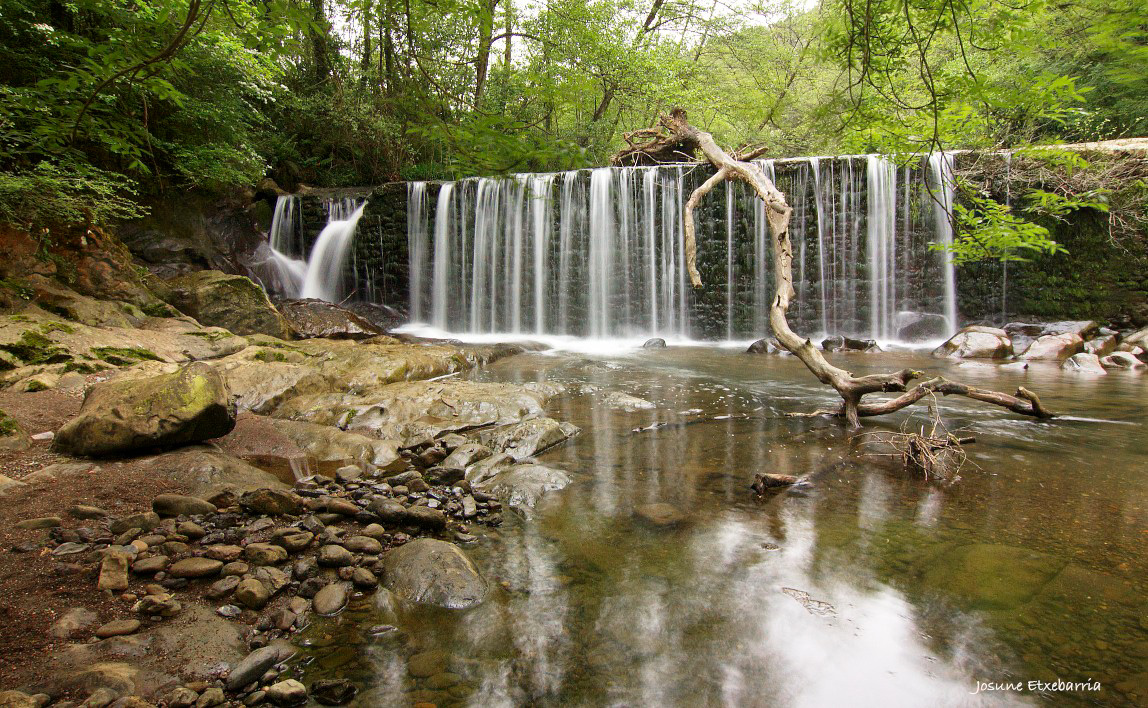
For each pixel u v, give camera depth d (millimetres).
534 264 15492
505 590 3068
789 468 4945
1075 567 3186
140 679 2240
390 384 7875
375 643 2619
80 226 9406
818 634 2660
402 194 16422
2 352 6508
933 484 4520
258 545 3268
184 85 11430
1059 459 5039
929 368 9797
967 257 4695
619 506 4188
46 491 3744
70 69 3314
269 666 2424
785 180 13820
